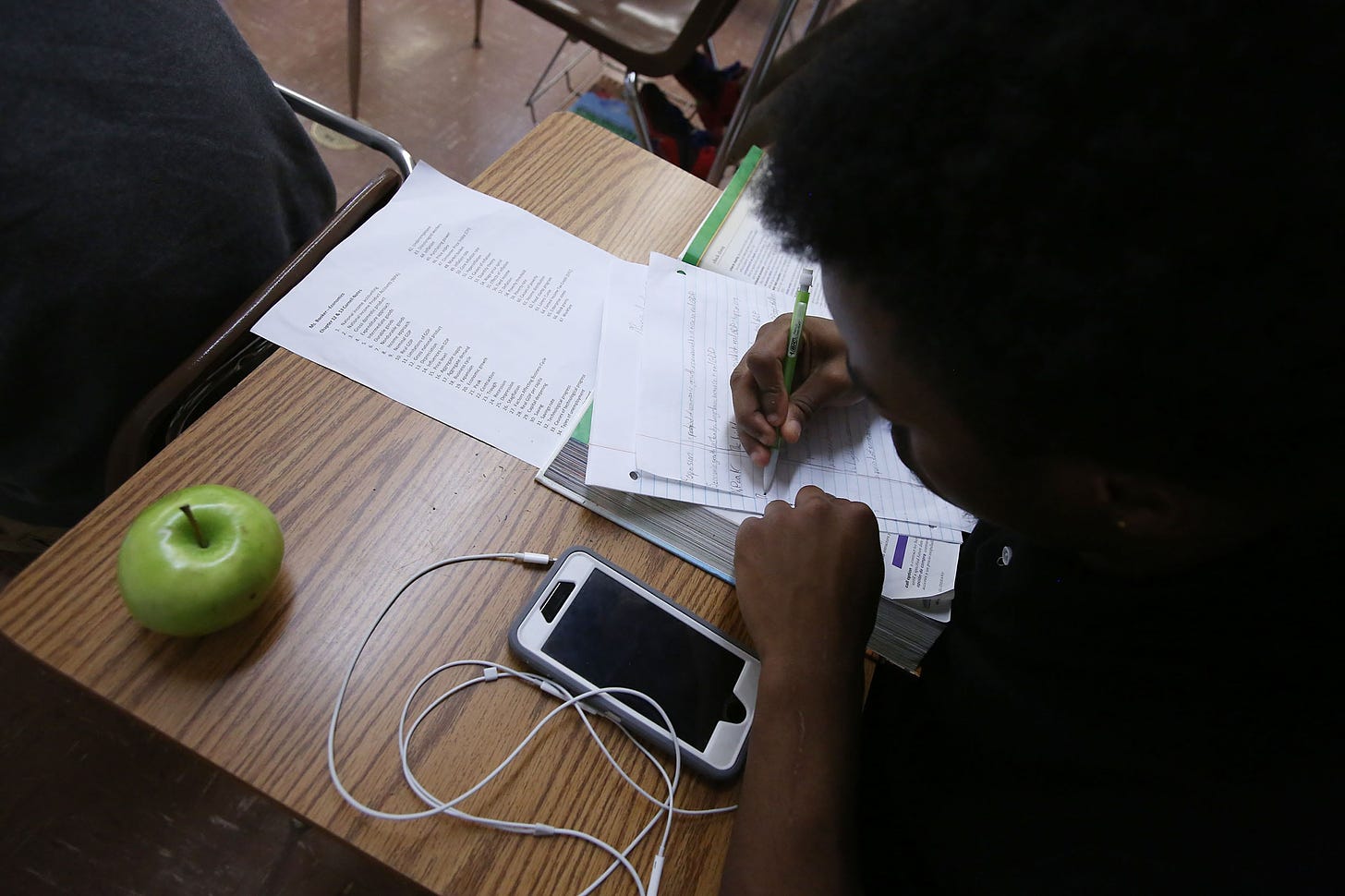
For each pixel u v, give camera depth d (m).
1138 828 0.34
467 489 0.60
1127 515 0.32
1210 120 0.22
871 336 0.33
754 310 0.77
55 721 1.06
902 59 0.27
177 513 0.48
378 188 0.79
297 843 1.03
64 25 0.60
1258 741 0.32
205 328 0.76
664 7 1.62
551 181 0.84
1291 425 0.25
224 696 0.48
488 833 0.47
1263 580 0.31
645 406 0.67
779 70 1.36
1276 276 0.23
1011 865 0.38
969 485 0.36
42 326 0.65
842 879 0.45
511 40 2.25
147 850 1.00
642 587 0.57
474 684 0.52
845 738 0.49
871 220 0.29
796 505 0.60
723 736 0.52
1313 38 0.21
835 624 0.53
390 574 0.55
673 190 0.87
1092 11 0.24
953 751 0.44
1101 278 0.25
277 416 0.61
